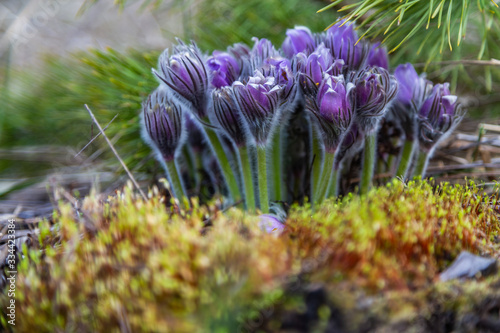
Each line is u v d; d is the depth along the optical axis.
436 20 0.43
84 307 0.32
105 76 0.49
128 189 0.36
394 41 0.44
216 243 0.32
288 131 0.42
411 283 0.32
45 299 0.32
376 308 0.31
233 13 0.54
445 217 0.35
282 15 0.52
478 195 0.38
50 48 0.69
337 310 0.31
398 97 0.40
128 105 0.47
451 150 0.48
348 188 0.43
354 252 0.32
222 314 0.31
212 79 0.38
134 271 0.32
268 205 0.39
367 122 0.38
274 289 0.31
